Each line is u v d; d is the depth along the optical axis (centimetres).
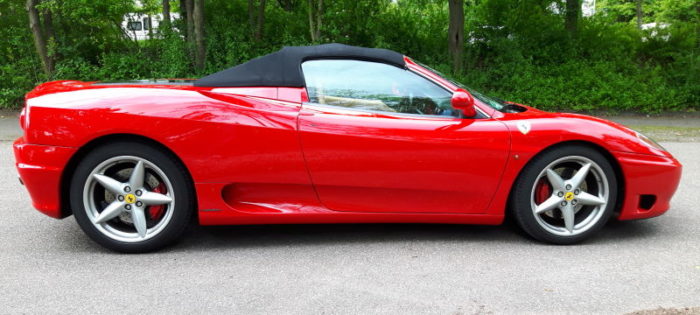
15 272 275
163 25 1277
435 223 351
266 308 236
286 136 294
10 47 1202
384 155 300
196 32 1213
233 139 291
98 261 292
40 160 288
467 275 276
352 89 310
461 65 1330
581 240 326
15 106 1109
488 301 244
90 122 283
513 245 324
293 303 241
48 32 1193
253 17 1373
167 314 229
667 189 329
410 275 275
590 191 330
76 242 324
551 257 304
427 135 302
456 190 310
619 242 333
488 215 319
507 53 1364
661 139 827
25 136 292
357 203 310
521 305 240
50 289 254
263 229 353
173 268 283
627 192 324
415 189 308
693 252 315
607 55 1473
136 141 290
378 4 1425
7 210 393
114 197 305
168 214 299
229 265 288
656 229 361
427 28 1489
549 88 1284
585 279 272
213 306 238
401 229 355
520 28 1479
